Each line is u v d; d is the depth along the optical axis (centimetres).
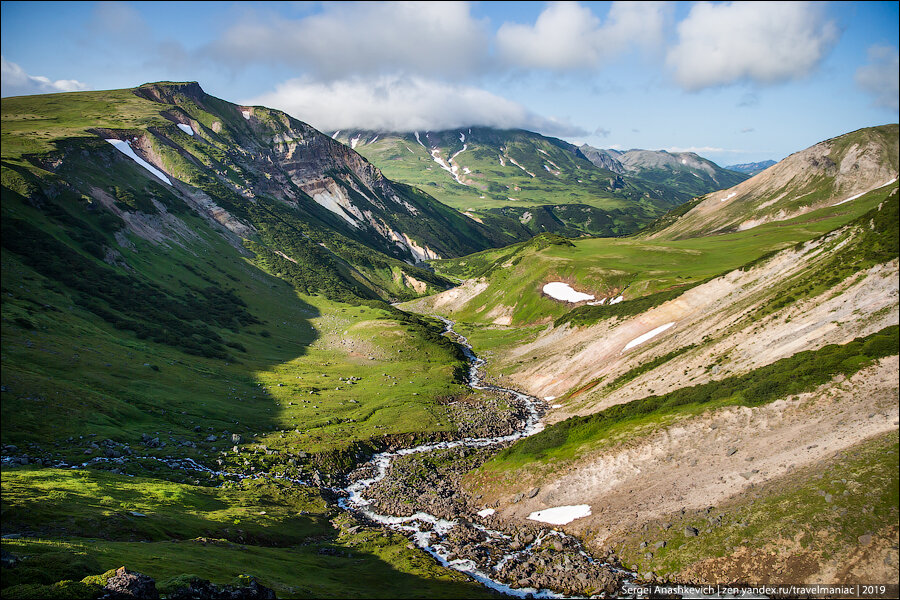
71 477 7075
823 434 6250
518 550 6706
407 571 6088
